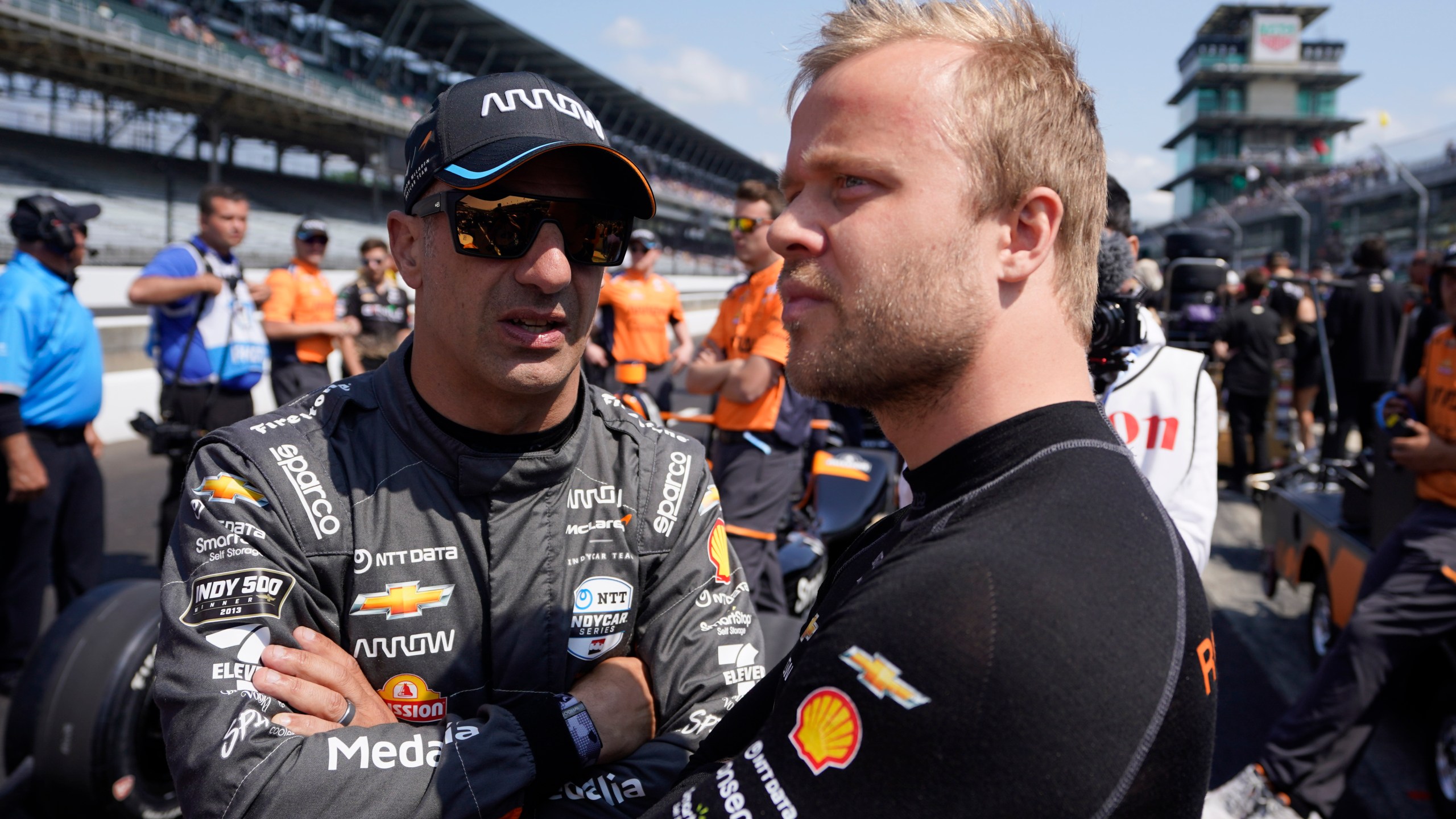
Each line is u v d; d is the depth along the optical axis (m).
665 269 38.25
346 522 1.14
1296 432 8.05
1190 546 1.84
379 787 1.01
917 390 0.82
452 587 1.17
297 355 5.96
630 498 1.28
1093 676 0.61
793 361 0.86
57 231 3.37
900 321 0.79
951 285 0.78
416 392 1.20
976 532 0.69
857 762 0.64
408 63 38.72
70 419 3.51
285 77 28.78
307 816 0.99
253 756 1.00
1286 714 2.64
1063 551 0.65
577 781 1.15
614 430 1.32
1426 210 20.14
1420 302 8.45
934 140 0.78
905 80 0.79
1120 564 0.66
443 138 1.13
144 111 29.83
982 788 0.60
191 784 1.01
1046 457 0.74
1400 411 3.00
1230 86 75.75
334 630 1.14
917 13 0.85
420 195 1.17
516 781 1.07
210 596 1.07
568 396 1.23
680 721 1.24
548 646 1.20
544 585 1.20
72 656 2.22
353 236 29.39
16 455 3.22
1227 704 3.63
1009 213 0.79
